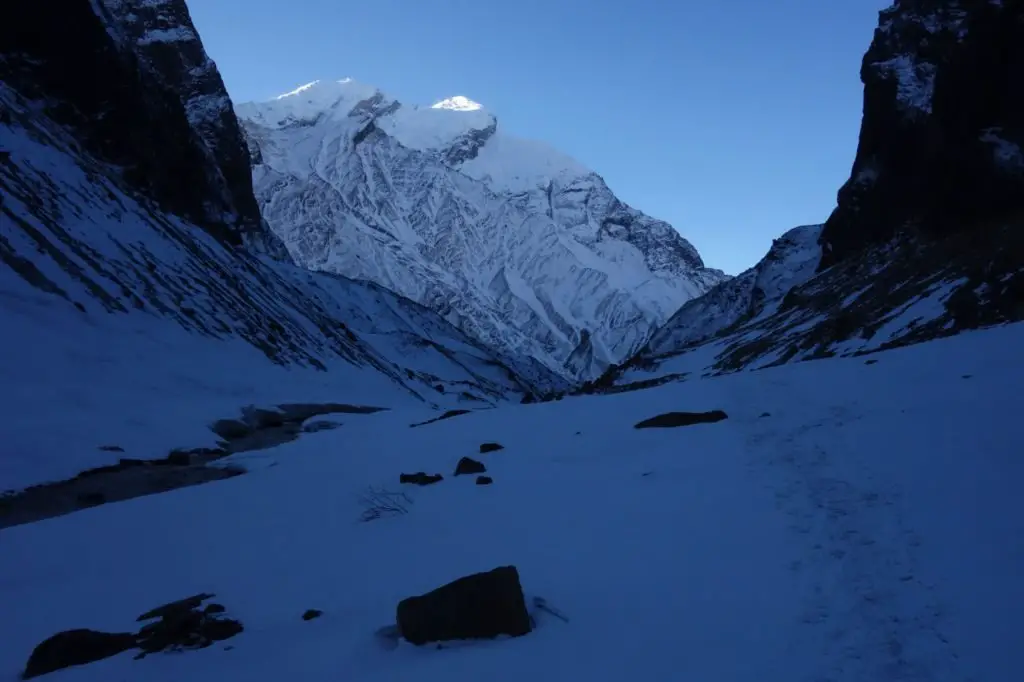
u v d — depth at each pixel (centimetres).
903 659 402
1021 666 377
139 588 809
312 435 2642
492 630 507
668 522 737
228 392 3538
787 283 8675
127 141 5800
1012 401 1012
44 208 3691
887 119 6619
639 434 1339
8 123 4125
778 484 810
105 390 2792
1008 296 2389
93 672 528
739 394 1631
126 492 1933
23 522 1652
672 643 458
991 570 491
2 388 2341
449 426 2002
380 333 8756
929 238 4800
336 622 585
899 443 891
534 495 971
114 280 3778
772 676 401
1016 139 4281
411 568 722
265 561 848
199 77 9956
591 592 572
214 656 536
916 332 2816
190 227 5909
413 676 457
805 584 520
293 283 8181
